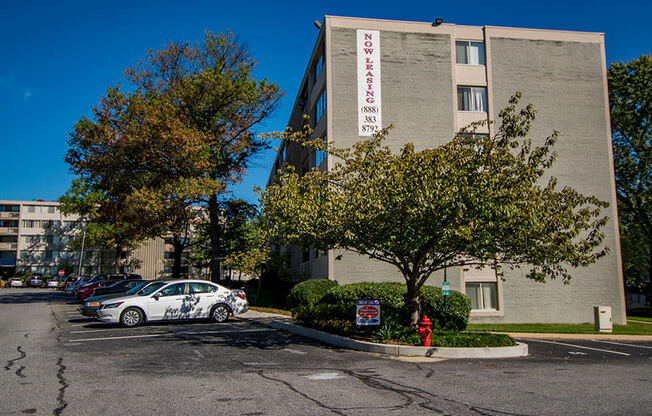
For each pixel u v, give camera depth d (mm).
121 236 32625
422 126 24234
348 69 24234
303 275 28484
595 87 25750
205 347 12328
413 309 14016
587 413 6520
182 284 18219
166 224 28984
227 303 18656
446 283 14703
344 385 8125
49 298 35562
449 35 25188
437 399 7230
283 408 6570
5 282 68375
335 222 12000
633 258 40094
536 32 25797
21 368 9242
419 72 24672
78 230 84125
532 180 12492
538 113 25094
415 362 10789
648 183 34188
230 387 7797
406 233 11625
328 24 24469
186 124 30094
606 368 10406
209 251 38094
